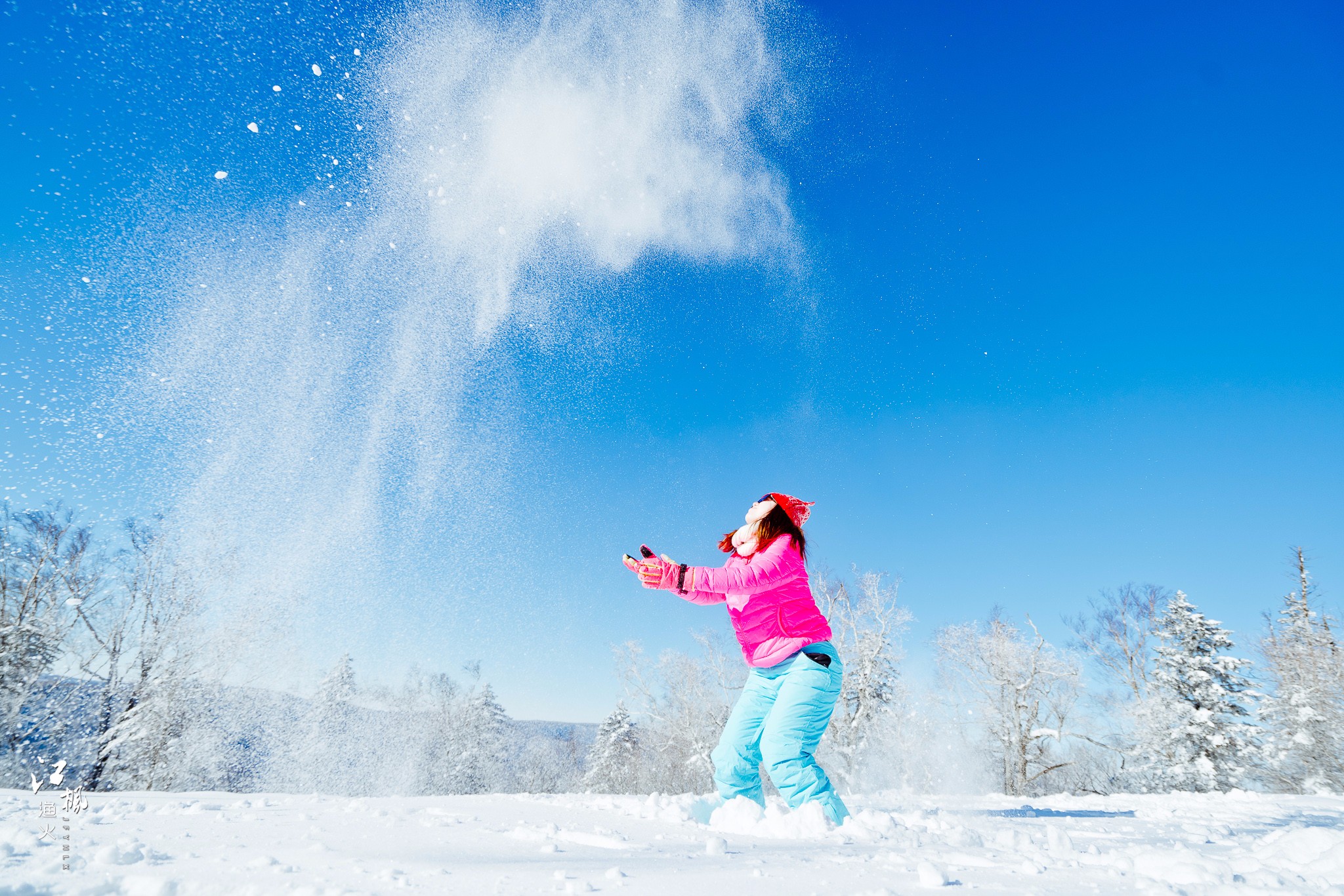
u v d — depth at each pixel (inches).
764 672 124.3
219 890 48.1
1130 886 59.7
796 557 127.3
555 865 63.9
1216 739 806.5
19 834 70.2
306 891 47.8
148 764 564.7
